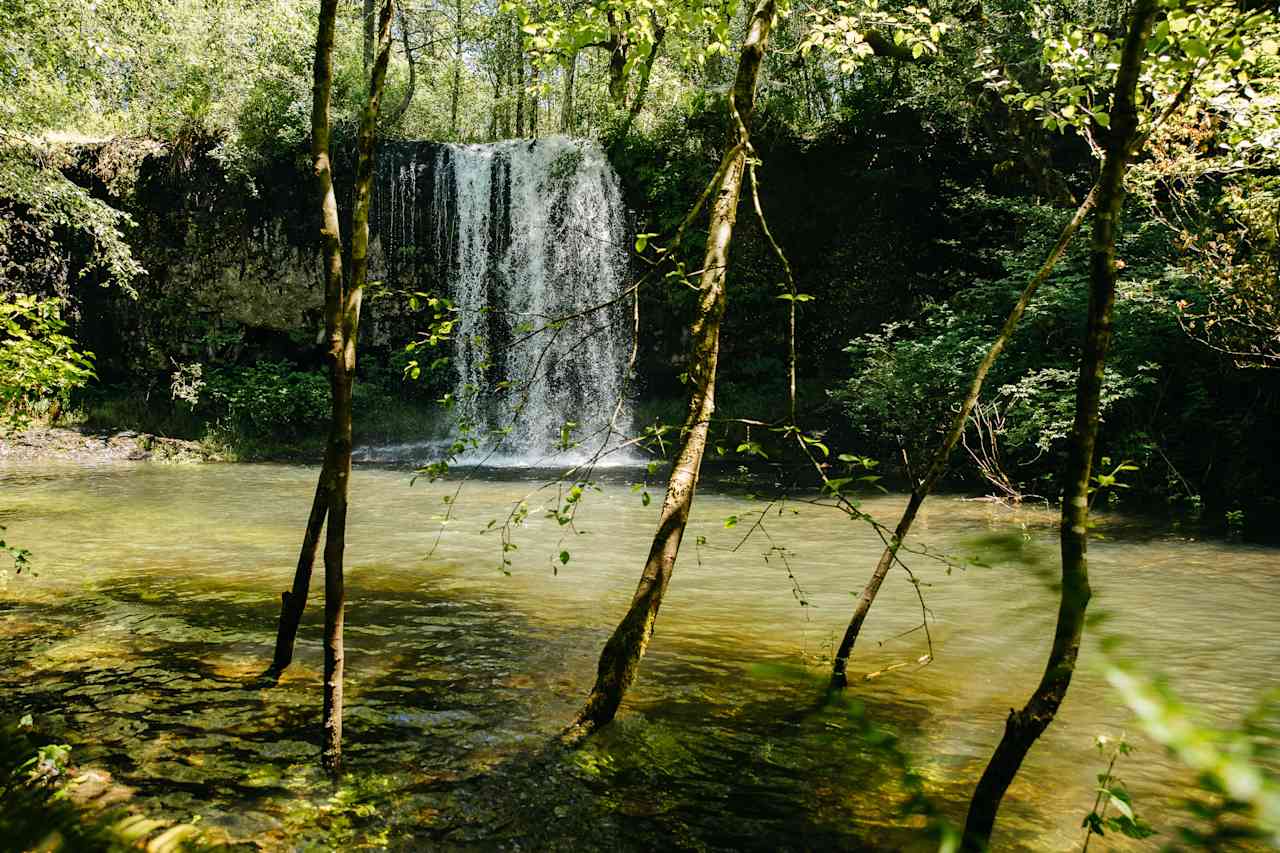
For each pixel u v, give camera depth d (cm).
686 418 426
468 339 2088
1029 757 386
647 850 319
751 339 1998
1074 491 230
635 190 2038
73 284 2020
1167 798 343
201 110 2025
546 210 2080
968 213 1727
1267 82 553
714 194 436
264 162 2019
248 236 2036
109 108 2106
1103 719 429
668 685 482
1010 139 1617
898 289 1903
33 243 1984
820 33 491
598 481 1464
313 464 1723
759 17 416
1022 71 1380
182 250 2033
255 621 604
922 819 335
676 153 1991
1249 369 1129
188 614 619
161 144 2031
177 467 1636
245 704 450
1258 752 80
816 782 368
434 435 2022
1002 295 1386
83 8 1314
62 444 1734
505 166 2091
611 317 2047
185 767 376
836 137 1942
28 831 185
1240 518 1033
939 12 1367
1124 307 1158
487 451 1936
